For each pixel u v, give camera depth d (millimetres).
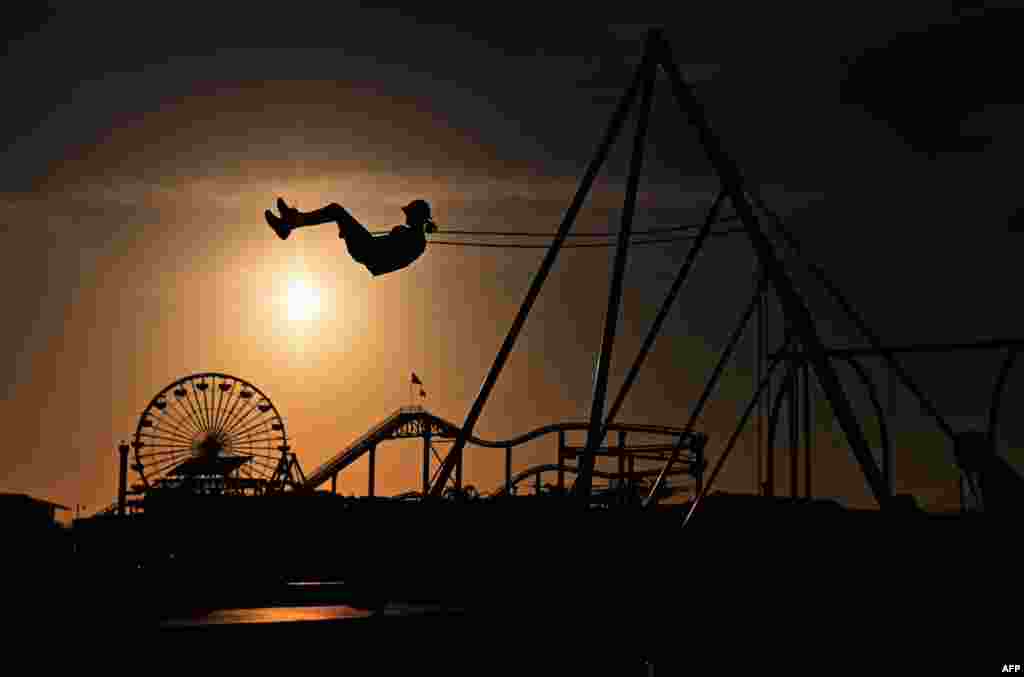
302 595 18438
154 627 14383
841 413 18469
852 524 18266
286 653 14875
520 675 16969
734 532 19656
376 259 18250
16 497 39562
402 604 18188
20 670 13602
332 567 26203
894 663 16297
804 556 18281
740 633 17875
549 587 19672
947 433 20891
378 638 15703
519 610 17812
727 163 21406
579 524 22031
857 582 17344
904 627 16484
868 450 18062
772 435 24578
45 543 28141
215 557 28984
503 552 21125
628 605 18969
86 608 15695
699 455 46531
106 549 30141
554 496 25500
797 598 17781
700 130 21953
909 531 17109
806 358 21984
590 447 23922
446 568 20734
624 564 20422
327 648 15242
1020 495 18969
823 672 16859
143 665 14008
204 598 17766
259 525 29625
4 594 15938
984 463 19859
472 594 19234
